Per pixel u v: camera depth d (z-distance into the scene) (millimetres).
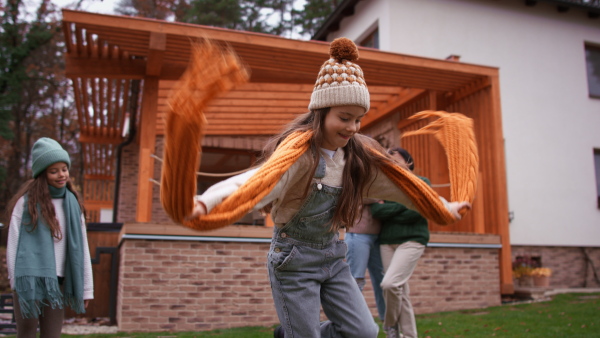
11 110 18062
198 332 5344
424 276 6906
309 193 2080
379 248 4207
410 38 11109
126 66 7496
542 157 11422
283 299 2137
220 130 11609
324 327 2273
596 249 11531
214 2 22438
